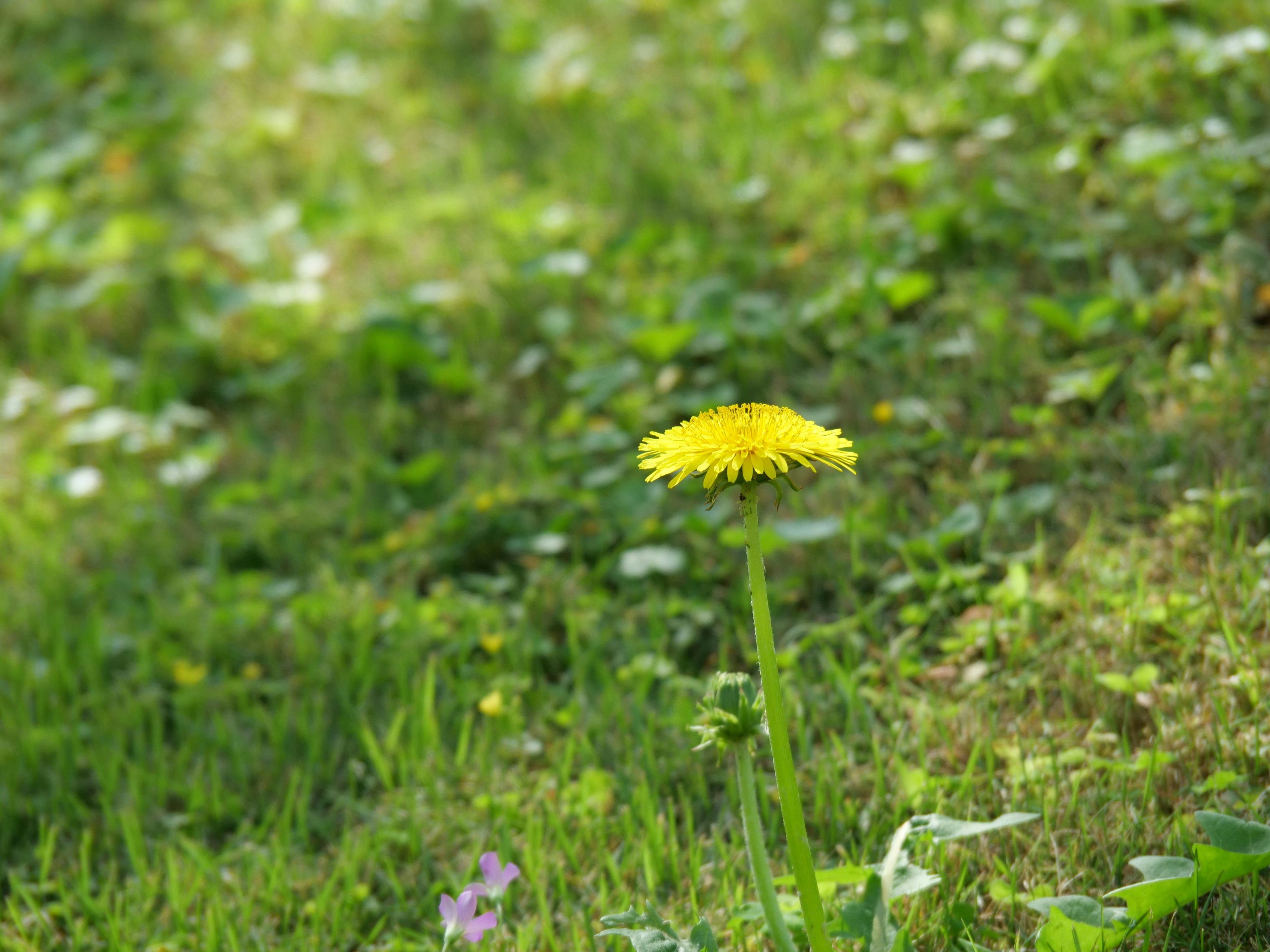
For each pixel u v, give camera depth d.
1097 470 2.63
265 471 3.40
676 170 4.06
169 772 2.33
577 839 1.97
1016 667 2.19
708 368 3.28
